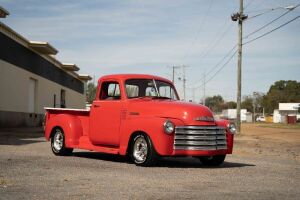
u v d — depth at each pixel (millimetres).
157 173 9547
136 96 11719
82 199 6555
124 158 12750
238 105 34938
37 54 43594
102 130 11922
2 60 33344
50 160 11578
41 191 7129
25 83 39688
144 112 10914
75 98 66125
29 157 12219
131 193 7066
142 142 10797
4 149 14766
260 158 15070
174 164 11648
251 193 7305
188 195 7004
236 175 9617
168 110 10664
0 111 33219
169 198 6734
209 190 7508
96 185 7754
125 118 11281
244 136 31828
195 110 10672
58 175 8852
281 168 11523
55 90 52344
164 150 10359
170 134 10367
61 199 6535
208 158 11750
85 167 10242
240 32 35188
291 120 105375
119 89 11719
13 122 36312
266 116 146250
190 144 10484
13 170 9438
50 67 49625
